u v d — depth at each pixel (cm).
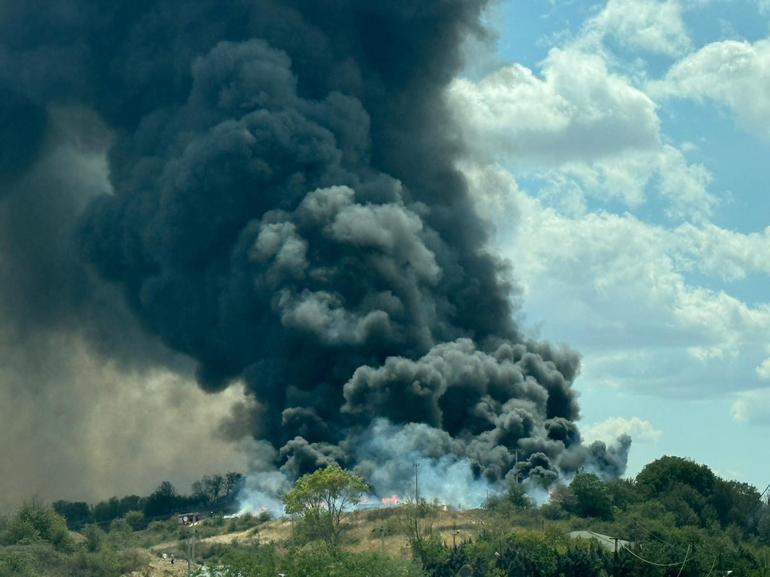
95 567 12481
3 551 12500
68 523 18988
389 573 10138
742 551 13288
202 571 11956
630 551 11838
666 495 16425
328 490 13125
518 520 15012
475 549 11831
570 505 15688
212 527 16388
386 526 13875
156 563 13188
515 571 11281
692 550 12481
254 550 13225
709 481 16975
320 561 10488
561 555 11606
